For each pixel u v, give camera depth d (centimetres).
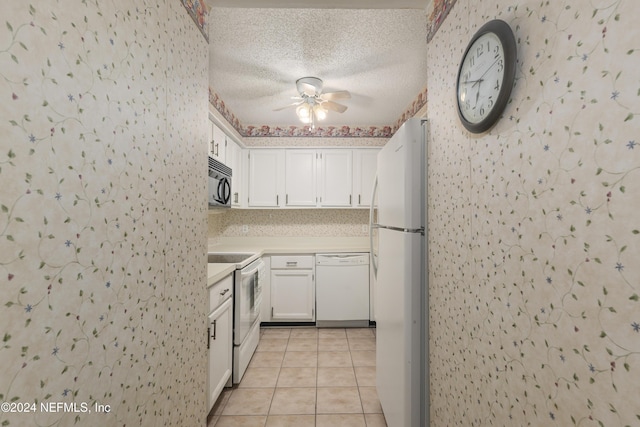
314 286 353
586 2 57
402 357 144
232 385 226
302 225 399
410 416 141
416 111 290
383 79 256
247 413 195
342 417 191
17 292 52
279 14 175
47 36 57
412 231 143
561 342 64
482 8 95
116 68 77
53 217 59
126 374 82
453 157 116
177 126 112
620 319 51
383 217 186
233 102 308
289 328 350
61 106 60
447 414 120
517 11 77
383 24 184
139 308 88
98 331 71
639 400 48
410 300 143
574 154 60
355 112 338
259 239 395
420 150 144
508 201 81
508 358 81
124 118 81
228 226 397
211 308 180
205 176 140
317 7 143
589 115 56
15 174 51
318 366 257
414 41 202
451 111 118
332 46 208
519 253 77
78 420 65
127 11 81
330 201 373
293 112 339
